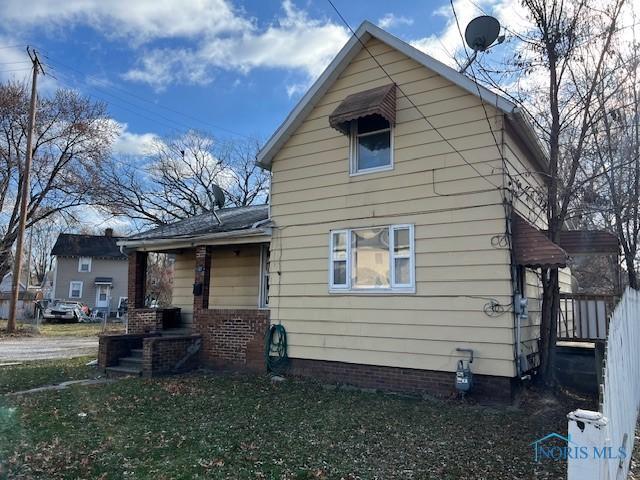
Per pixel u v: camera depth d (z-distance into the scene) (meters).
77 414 7.06
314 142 10.66
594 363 9.84
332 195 10.23
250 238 11.46
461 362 7.93
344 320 9.72
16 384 9.62
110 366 11.44
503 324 7.93
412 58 9.30
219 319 11.67
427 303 8.72
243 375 10.62
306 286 10.37
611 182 10.98
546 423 6.79
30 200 28.14
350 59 10.26
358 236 9.82
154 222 33.25
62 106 27.88
